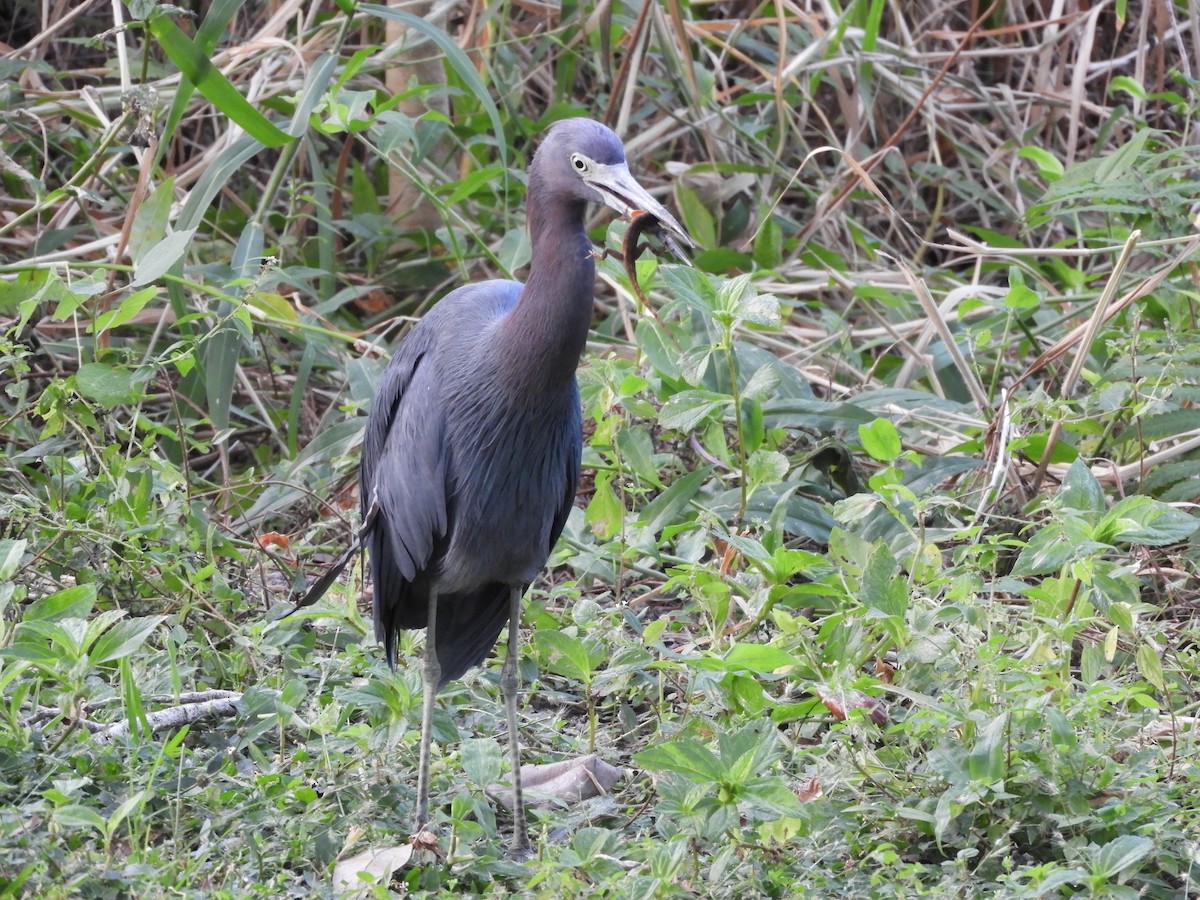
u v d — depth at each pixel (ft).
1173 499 34.37
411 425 25.22
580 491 38.78
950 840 22.16
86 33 54.90
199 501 35.58
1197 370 34.12
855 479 36.14
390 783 24.22
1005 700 23.03
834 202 47.37
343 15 44.29
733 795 19.97
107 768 22.89
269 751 25.80
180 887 19.60
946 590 27.25
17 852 19.25
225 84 35.40
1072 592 25.89
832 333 44.21
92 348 38.17
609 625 28.96
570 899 20.20
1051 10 57.88
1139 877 21.11
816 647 26.53
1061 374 41.86
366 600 32.91
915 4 59.52
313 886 20.89
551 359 24.09
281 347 46.03
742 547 27.30
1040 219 47.73
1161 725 25.52
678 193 47.52
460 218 41.04
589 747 27.12
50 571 30.32
